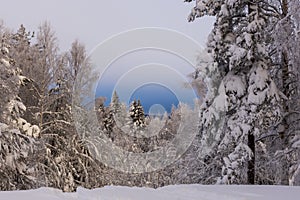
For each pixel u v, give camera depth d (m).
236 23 10.99
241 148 10.10
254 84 9.89
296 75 10.91
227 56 10.32
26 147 12.69
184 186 6.57
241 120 10.02
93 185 15.36
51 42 18.77
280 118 10.09
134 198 5.13
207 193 5.70
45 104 17.75
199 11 10.68
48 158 16.17
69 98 17.22
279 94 10.71
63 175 16.36
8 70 14.13
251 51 9.80
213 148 11.05
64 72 17.95
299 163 10.25
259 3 11.18
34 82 18.19
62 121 16.94
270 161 11.14
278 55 11.68
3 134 12.12
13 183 12.99
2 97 13.79
